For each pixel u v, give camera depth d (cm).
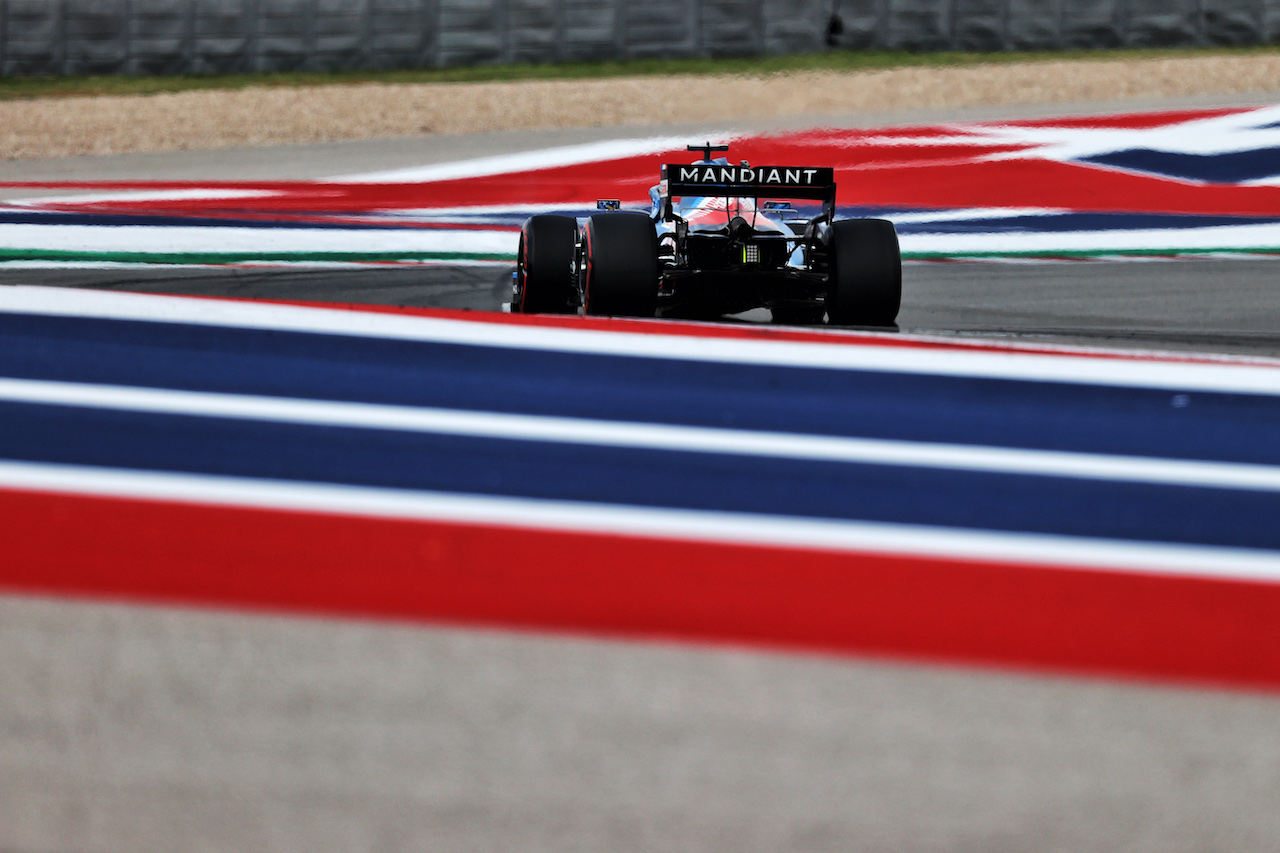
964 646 1166
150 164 5812
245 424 1769
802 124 5750
